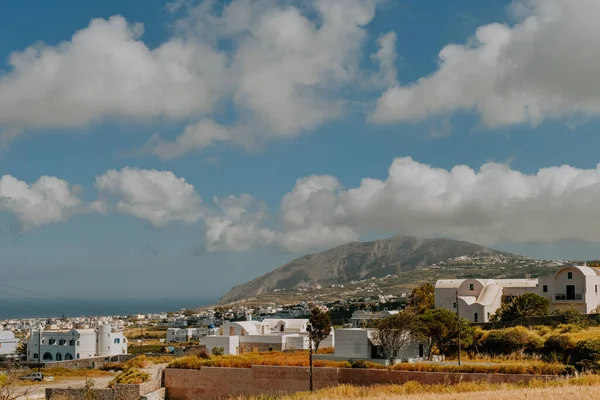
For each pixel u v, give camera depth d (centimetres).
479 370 5366
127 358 12825
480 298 9581
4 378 6088
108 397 6544
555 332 7119
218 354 9281
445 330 7069
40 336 14012
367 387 5278
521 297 8819
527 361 6056
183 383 6962
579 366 5275
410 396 4034
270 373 6388
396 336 6906
